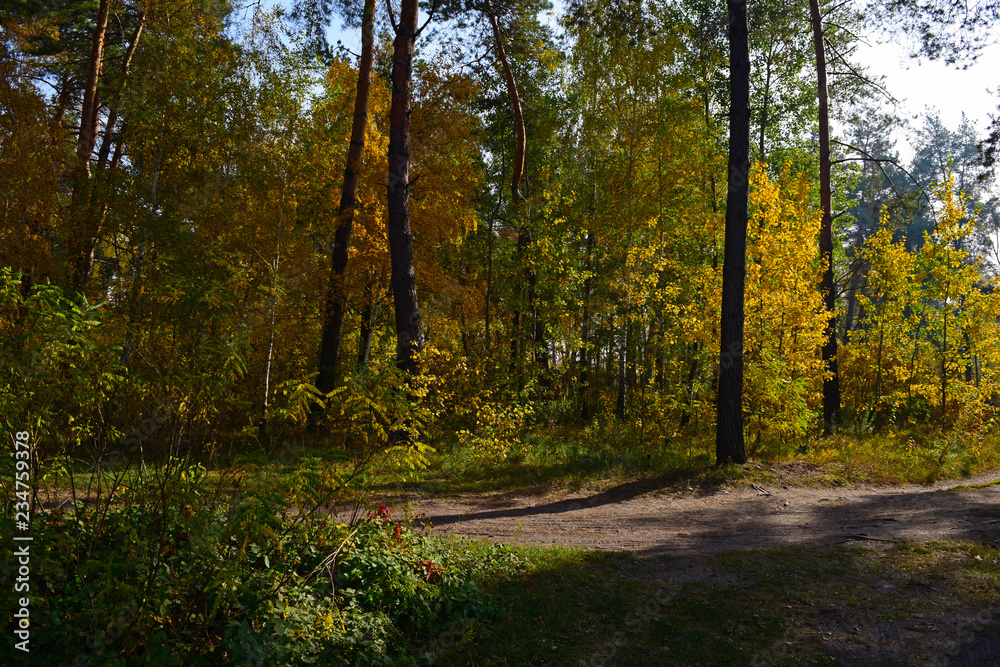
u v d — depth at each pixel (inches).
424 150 705.0
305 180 748.6
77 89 880.9
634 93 737.6
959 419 746.8
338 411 197.8
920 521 317.1
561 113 970.7
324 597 164.9
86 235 669.9
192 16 755.4
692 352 719.1
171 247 630.5
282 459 175.9
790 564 235.6
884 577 218.1
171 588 138.0
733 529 320.2
